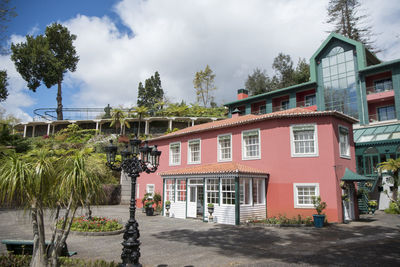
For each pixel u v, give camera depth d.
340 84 31.11
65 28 51.34
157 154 8.11
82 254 8.48
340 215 14.98
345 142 17.50
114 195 26.97
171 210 18.89
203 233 12.36
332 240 10.80
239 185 15.24
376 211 20.95
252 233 12.32
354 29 41.62
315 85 32.84
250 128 18.05
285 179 16.14
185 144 22.05
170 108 50.34
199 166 19.48
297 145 16.41
